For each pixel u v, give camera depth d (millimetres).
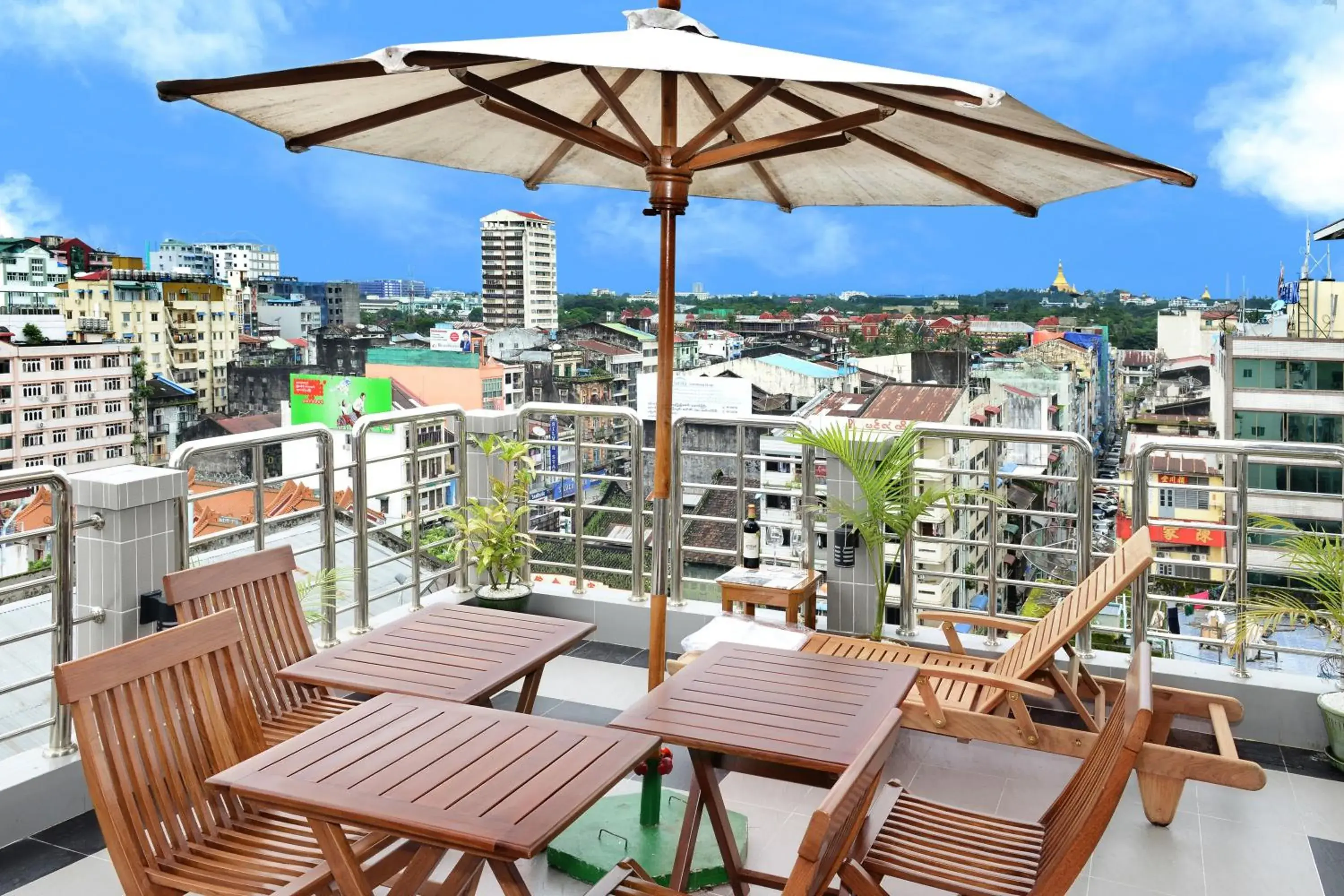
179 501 4180
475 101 3338
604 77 3496
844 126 2742
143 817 2361
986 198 3537
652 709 2809
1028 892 2355
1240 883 3359
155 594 4000
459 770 2248
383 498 5414
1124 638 5355
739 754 2539
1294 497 4594
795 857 3467
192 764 2525
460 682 3018
